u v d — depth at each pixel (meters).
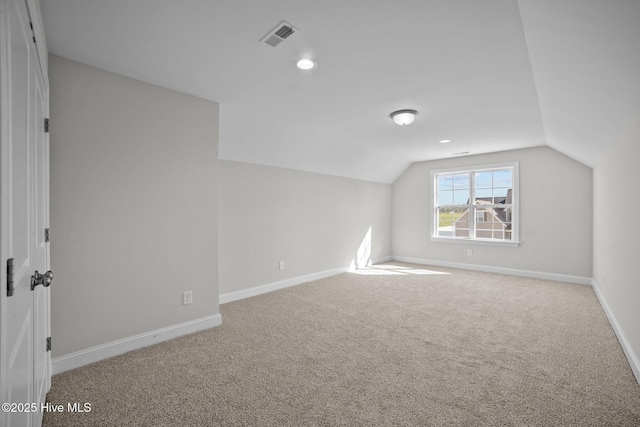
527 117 3.34
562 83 2.18
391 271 5.50
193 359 2.24
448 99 2.85
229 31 1.79
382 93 2.72
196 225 2.75
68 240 2.08
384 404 1.73
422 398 1.78
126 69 2.24
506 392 1.84
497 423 1.57
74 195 2.10
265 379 1.98
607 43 1.42
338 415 1.63
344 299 3.79
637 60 1.42
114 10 1.59
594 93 2.06
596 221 4.09
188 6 1.56
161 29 1.77
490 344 2.51
